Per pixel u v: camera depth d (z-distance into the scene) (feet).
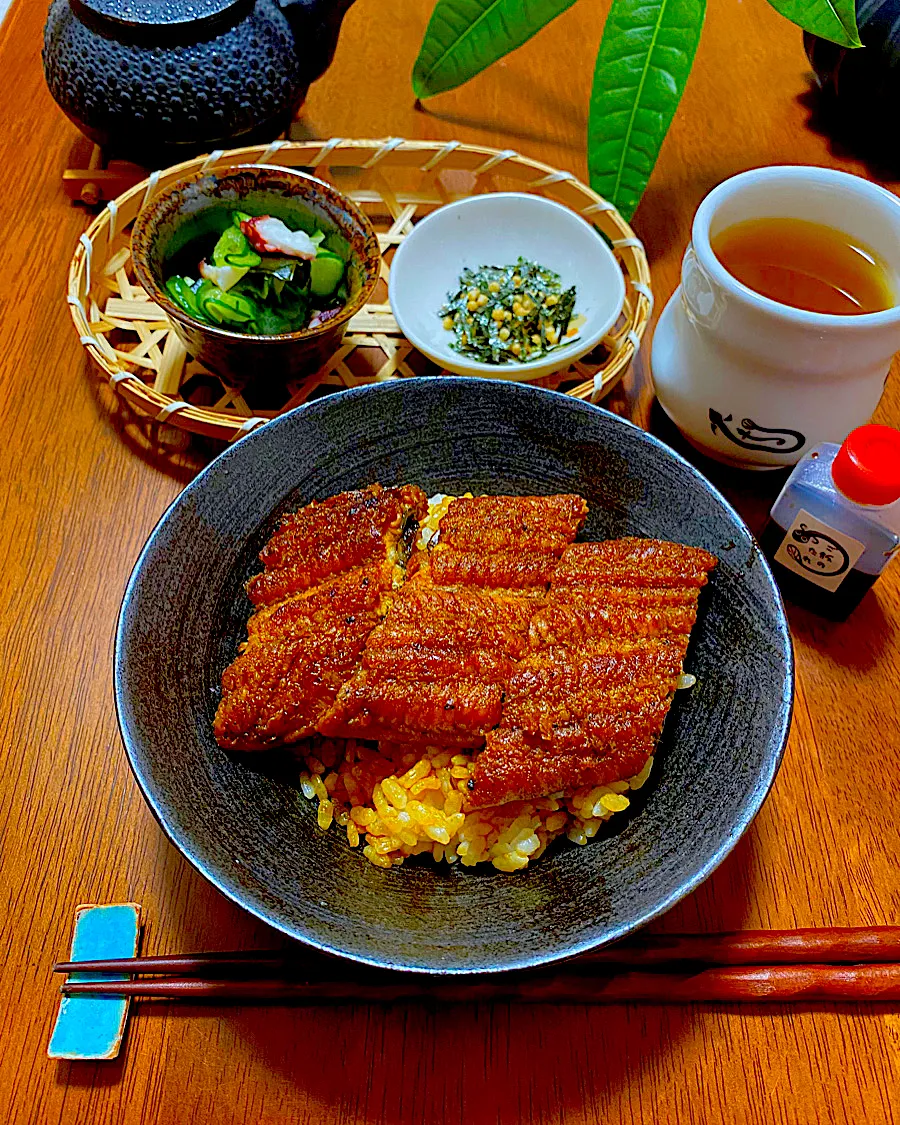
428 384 1.26
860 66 1.69
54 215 1.65
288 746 1.15
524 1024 1.05
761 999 1.05
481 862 1.10
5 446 1.42
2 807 1.16
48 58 1.55
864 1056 1.05
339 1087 1.02
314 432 1.25
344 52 1.91
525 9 1.58
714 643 1.16
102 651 1.27
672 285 1.63
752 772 1.05
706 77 1.93
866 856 1.16
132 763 1.01
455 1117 1.01
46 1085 1.01
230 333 1.31
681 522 1.22
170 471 1.41
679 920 1.11
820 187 1.30
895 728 1.24
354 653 1.11
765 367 1.25
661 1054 1.04
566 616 1.13
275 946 1.08
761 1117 1.02
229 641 1.19
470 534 1.19
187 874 1.12
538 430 1.28
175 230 1.43
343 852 1.10
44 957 1.08
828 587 1.29
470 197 1.59
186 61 1.49
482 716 1.08
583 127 1.83
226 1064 1.02
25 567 1.32
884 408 1.50
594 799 1.09
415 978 1.03
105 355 1.41
